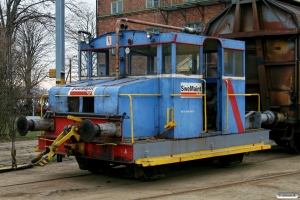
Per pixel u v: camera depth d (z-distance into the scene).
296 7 14.84
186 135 9.42
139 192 8.37
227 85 10.51
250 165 11.84
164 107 9.22
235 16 14.02
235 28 14.02
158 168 9.37
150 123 9.19
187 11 29.09
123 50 9.80
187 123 9.47
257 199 7.85
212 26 14.78
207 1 27.42
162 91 9.25
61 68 11.98
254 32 13.55
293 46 13.28
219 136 10.22
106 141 8.59
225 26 14.45
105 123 8.38
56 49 12.01
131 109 8.47
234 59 10.88
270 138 14.52
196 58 9.73
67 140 9.27
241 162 12.16
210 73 11.16
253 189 8.69
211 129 10.49
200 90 9.85
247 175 10.30
